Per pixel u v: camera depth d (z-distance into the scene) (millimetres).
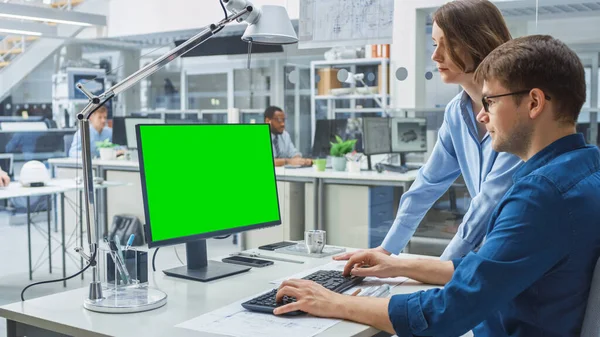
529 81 1146
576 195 1128
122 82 1561
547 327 1194
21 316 1398
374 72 5148
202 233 1763
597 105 4324
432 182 2021
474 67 1722
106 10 5574
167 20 6043
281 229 4973
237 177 1892
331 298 1364
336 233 4938
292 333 1249
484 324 1322
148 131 1637
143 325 1311
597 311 1136
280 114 5695
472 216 1781
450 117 1963
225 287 1637
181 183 1713
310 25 3363
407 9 4715
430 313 1199
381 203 4762
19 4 4594
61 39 5008
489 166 1855
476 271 1154
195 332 1264
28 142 4617
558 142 1179
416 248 4566
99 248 1543
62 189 4121
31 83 4762
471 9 1699
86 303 1436
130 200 5469
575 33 4285
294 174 5039
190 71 7305
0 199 4324
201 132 1785
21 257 4262
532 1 4316
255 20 2012
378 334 1549
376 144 5195
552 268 1163
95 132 5727
